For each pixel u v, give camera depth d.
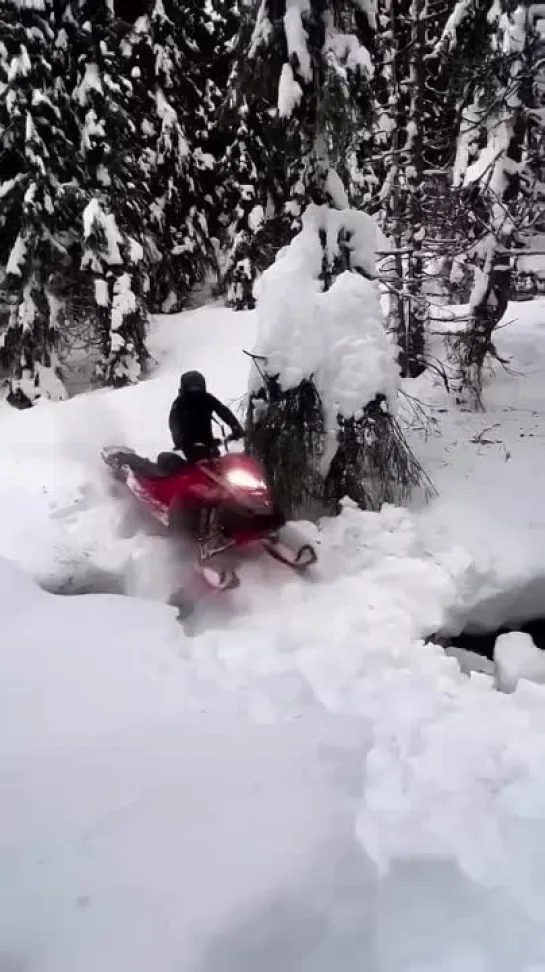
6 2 11.35
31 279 11.95
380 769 3.40
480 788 3.29
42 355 12.15
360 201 11.27
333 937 2.47
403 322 10.04
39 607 4.97
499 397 9.38
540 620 5.97
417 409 8.72
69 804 3.04
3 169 12.25
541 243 12.55
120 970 2.29
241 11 6.93
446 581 5.69
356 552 6.12
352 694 4.17
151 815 2.96
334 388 6.66
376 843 2.92
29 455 8.36
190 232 17.31
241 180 15.74
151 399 10.19
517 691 4.27
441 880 2.72
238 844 2.79
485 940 2.49
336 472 6.72
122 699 3.88
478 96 9.19
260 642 4.79
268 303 6.66
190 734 3.55
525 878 2.75
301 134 6.80
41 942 2.41
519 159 9.19
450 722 3.89
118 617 4.85
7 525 6.52
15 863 2.74
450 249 9.28
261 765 3.30
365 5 6.86
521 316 12.13
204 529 5.56
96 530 6.49
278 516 5.61
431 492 7.11
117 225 12.62
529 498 6.80
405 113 10.17
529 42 8.21
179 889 2.58
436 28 11.66
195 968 2.29
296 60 6.41
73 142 13.04
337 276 7.04
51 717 3.69
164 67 16.17
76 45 12.77
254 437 6.73
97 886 2.62
